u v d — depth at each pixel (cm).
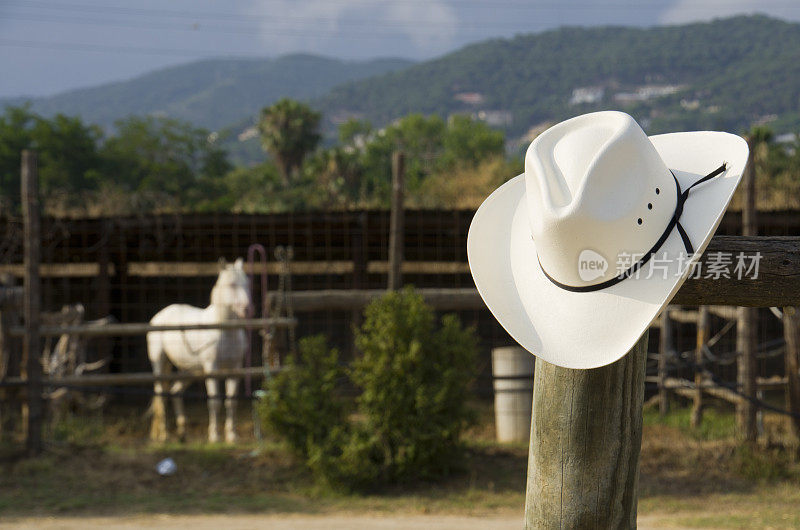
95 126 6800
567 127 224
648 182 206
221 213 1064
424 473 752
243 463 802
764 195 1463
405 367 757
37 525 625
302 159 6388
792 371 883
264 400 789
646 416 1043
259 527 624
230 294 900
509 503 695
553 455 240
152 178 6619
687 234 206
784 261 228
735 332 1274
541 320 215
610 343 199
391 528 619
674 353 1008
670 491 735
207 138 7619
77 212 1180
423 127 7638
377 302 809
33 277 812
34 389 811
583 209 198
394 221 896
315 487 739
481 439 936
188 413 1141
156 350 970
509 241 243
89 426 952
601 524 237
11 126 6109
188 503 694
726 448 835
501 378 798
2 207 1091
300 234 1152
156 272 1416
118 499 701
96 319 1272
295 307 925
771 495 712
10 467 772
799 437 852
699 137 234
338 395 862
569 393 237
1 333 872
